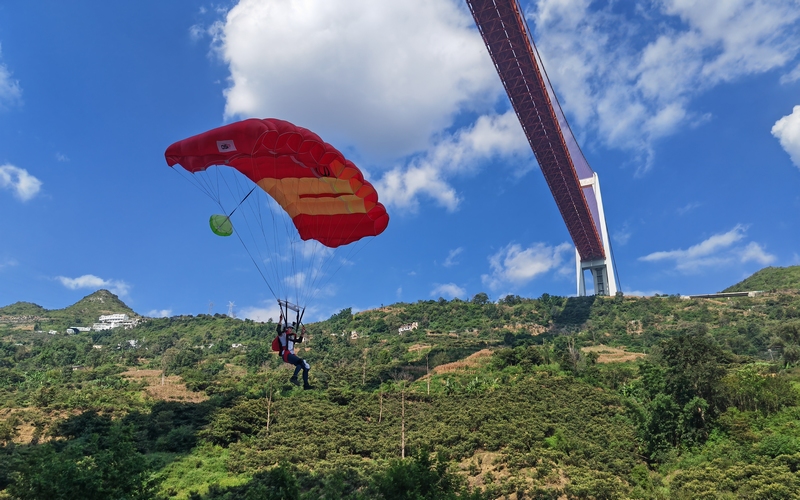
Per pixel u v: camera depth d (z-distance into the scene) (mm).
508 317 121250
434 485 20453
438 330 114250
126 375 82938
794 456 33562
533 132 99375
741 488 31312
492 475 39000
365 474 37875
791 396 44312
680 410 43062
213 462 42969
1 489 32531
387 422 52531
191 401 62812
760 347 85500
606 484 35312
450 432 46844
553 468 39031
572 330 109125
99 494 15320
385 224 19359
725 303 121625
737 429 40125
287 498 19094
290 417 52406
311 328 137375
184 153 15203
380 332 120250
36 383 74375
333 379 70125
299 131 15234
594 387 60188
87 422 48344
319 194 18188
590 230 143375
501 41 80312
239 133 14719
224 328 144000
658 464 41000
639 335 103000
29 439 46906
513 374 66250
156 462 41344
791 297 117375
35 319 185500
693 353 46219
